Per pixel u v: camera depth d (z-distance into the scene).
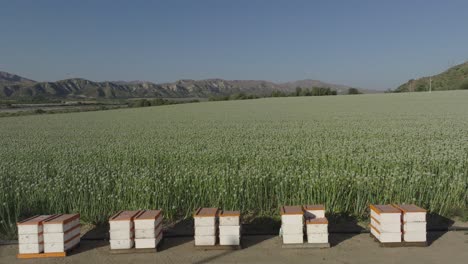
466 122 28.89
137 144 19.95
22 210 9.38
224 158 14.16
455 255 6.51
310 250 6.89
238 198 9.07
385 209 7.12
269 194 9.90
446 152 13.36
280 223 8.37
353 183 9.74
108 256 6.94
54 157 16.06
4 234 8.16
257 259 6.59
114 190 9.78
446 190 9.58
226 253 6.89
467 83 107.00
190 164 12.78
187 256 6.82
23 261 6.83
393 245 6.92
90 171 11.55
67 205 9.43
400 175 10.00
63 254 6.95
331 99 74.19
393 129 24.61
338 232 7.70
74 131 31.08
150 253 6.99
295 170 10.55
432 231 7.65
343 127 27.11
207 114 48.88
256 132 25.14
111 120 43.88
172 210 9.05
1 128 36.34
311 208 7.46
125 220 7.03
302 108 53.84
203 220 7.08
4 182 10.82
